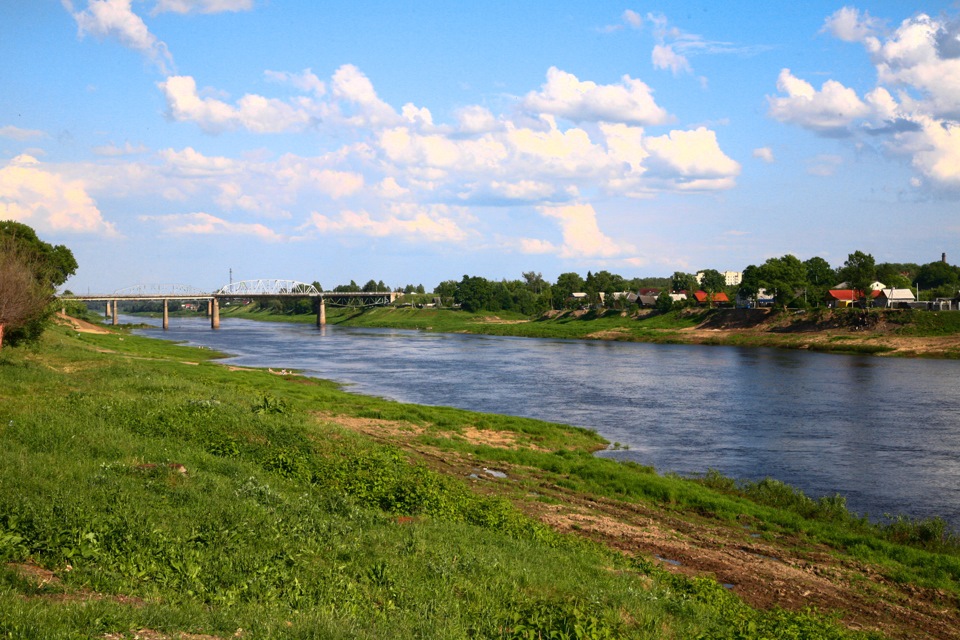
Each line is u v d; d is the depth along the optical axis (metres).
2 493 15.17
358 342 142.88
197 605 11.27
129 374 45.47
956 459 40.31
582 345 133.38
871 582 21.84
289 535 16.47
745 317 139.38
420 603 13.37
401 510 22.23
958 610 20.00
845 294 138.12
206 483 19.86
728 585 20.45
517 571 16.50
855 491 34.03
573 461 37.34
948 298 134.62
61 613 9.59
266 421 30.30
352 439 30.77
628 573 19.34
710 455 41.53
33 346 53.75
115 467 19.62
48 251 102.31
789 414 55.22
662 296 163.50
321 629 10.83
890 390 67.25
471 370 87.88
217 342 138.75
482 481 31.53
